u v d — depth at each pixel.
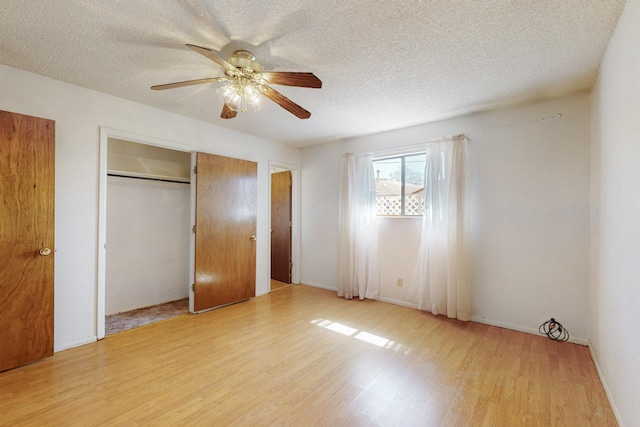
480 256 3.15
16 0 1.51
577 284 2.65
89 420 1.63
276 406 1.77
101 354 2.40
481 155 3.15
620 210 1.71
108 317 3.30
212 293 3.54
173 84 2.04
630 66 1.52
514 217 2.96
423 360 2.34
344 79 2.41
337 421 1.65
